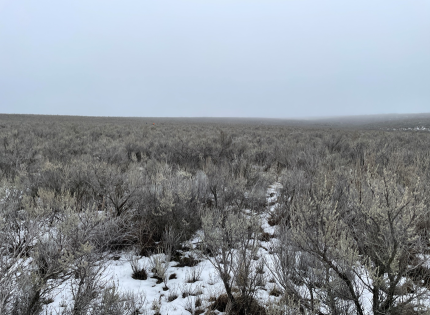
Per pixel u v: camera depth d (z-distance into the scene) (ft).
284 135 69.82
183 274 11.27
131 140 40.52
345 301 8.18
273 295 9.71
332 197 11.84
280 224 13.48
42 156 28.27
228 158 31.27
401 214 7.82
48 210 12.43
